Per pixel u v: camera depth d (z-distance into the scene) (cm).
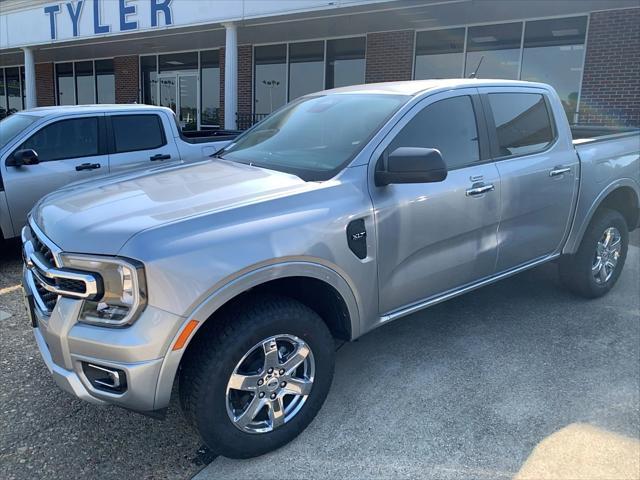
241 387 261
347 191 297
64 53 1775
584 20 1038
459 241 352
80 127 624
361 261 298
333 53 1354
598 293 480
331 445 286
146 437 294
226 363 252
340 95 392
